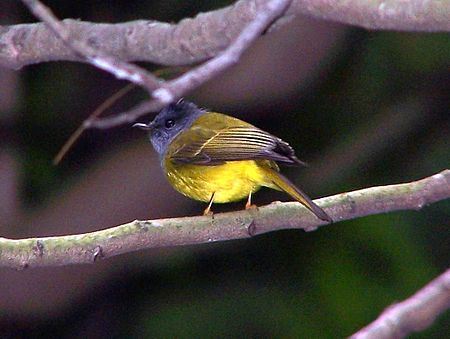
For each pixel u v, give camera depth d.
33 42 8.84
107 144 14.14
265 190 14.38
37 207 13.68
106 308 14.16
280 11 6.12
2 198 13.41
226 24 8.16
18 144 13.67
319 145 14.58
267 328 13.36
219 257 14.03
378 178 14.45
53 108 13.85
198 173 9.16
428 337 13.21
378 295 13.15
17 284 13.55
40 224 13.52
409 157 14.49
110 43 8.72
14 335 13.99
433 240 13.43
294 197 8.26
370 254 13.39
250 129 9.10
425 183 8.24
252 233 8.13
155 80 6.12
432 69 13.84
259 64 13.39
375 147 14.49
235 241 14.02
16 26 8.98
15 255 7.77
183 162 9.25
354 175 14.43
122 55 8.70
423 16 7.19
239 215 8.10
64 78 13.73
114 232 7.89
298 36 13.27
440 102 14.33
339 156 14.47
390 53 13.70
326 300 13.27
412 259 13.26
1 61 9.06
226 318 13.59
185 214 14.04
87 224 13.65
